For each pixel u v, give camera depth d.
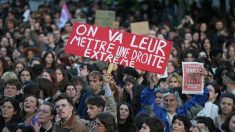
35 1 42.34
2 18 29.00
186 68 13.96
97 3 36.56
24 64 17.86
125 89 15.49
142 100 14.52
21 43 22.77
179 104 14.36
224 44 23.02
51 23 30.69
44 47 24.06
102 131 11.12
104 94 13.98
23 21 29.58
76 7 36.19
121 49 14.41
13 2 34.00
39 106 12.99
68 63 19.81
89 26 14.60
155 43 14.27
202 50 21.36
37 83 14.85
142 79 16.70
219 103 13.65
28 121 13.03
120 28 26.75
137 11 33.91
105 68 17.67
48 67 18.59
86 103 12.66
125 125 13.02
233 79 14.96
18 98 14.28
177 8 32.94
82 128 11.99
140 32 21.94
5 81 15.45
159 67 14.23
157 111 13.64
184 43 22.36
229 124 12.01
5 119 13.06
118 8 34.06
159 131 10.88
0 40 23.42
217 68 18.20
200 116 12.16
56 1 38.34
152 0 33.78
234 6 30.66
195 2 31.19
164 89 14.43
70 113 11.95
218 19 29.64
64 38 23.56
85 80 16.30
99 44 14.52
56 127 12.08
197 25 26.27
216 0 34.84
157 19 33.09
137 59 14.33
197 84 13.92
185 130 11.93
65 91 15.09
